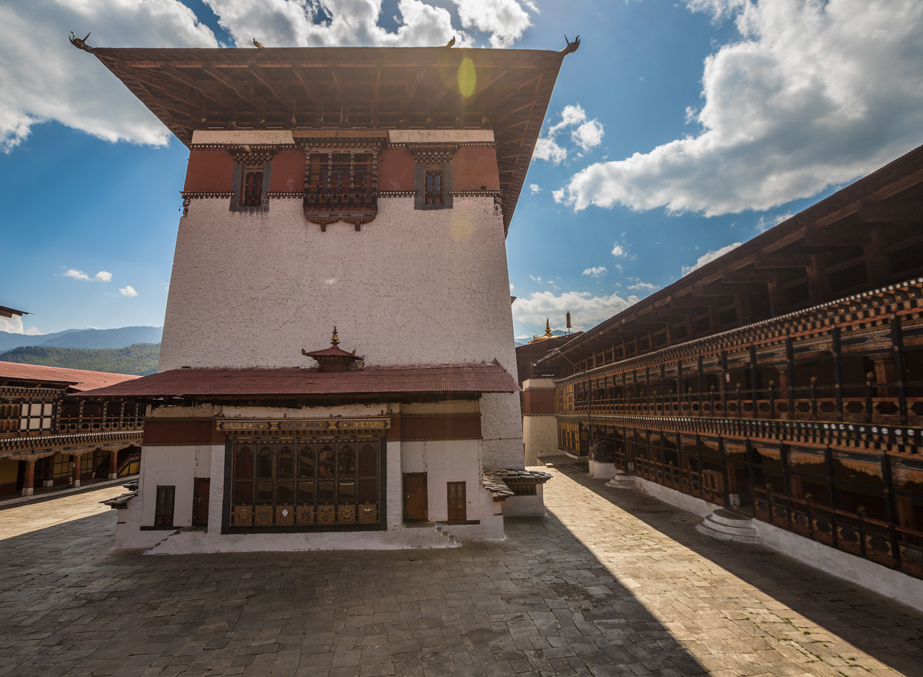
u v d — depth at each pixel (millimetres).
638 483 23156
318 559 12508
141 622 9023
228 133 18578
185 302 17297
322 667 7516
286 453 13688
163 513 14117
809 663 7387
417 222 18375
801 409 12219
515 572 11484
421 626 8805
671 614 9164
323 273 17750
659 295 17672
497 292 18016
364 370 16141
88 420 27453
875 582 10109
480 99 19609
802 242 11258
